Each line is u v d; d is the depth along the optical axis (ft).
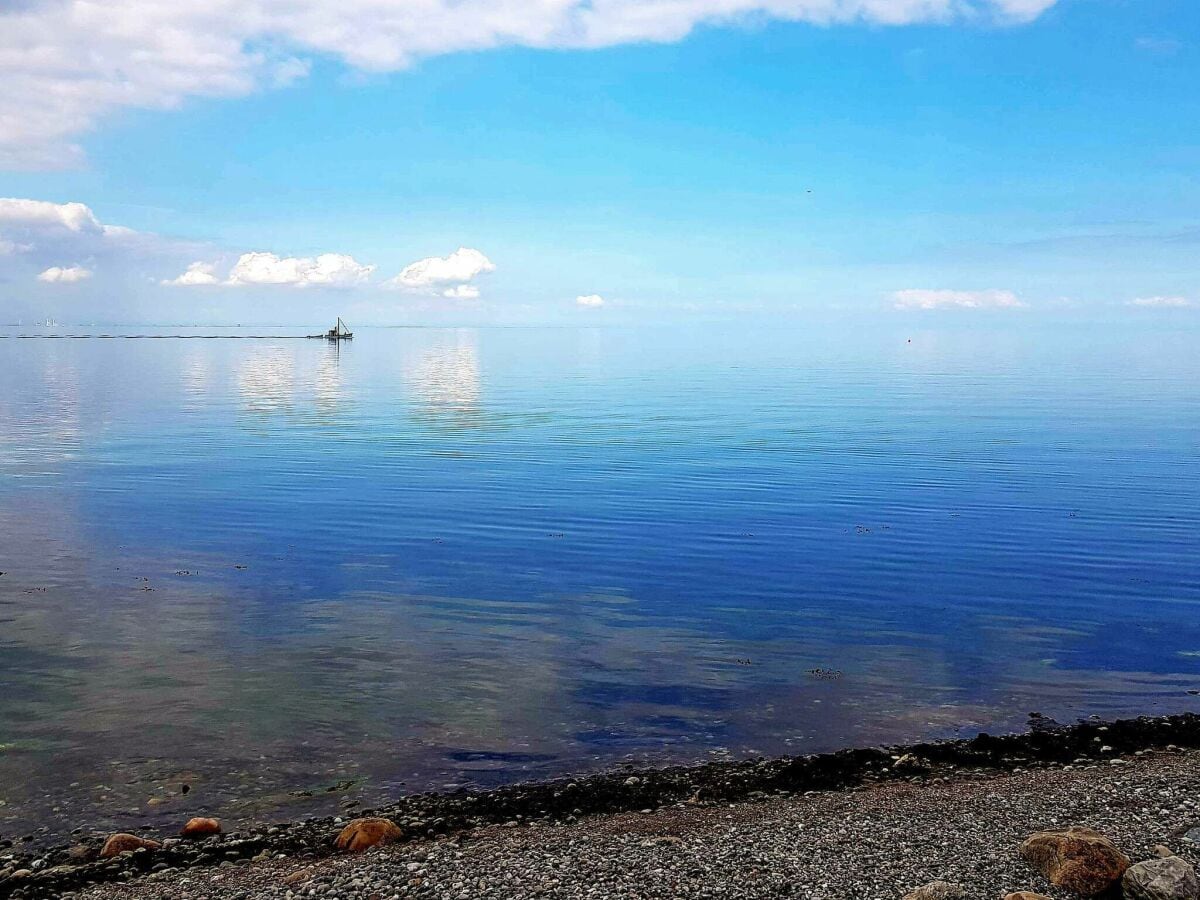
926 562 86.38
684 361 587.68
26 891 32.40
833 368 502.79
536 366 513.86
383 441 180.04
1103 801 37.37
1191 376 426.10
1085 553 89.66
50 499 118.32
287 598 73.92
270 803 40.22
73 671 56.70
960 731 49.29
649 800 40.37
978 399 288.10
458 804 39.91
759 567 84.74
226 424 212.02
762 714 51.26
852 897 29.07
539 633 65.51
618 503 116.06
